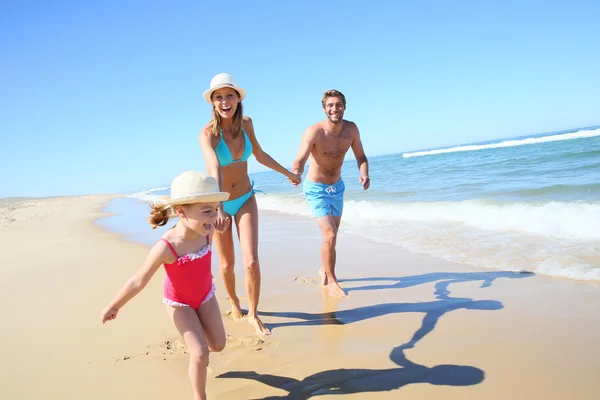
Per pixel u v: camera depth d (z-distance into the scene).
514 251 5.80
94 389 2.93
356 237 8.02
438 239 7.03
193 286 2.79
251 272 3.97
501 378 2.83
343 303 4.58
